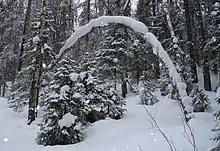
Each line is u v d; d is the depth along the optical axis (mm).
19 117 17656
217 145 6332
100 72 19125
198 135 7277
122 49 18953
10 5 30719
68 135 9875
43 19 17500
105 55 19766
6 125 14906
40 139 10305
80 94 10938
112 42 19594
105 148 8227
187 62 15508
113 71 19391
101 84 13617
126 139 8617
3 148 9508
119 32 19078
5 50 29344
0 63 29234
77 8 26125
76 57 13000
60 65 11273
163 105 13859
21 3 29422
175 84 9586
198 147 6660
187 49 18703
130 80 23094
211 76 25234
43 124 10758
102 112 12859
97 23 10430
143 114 13078
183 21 22156
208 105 13992
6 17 30672
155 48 9914
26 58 18547
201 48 20797
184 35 23766
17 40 28891
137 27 10109
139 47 15625
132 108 14977
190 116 8711
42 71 17000
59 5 22875
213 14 16984
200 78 22938
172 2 19938
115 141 8844
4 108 21453
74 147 8992
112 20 10250
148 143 7598
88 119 12555
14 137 11664
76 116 10273
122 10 14219
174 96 14594
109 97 13445
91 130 10984
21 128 14000
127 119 12312
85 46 14562
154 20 21859
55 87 10727
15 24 28797
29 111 15727
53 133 10109
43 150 8922
